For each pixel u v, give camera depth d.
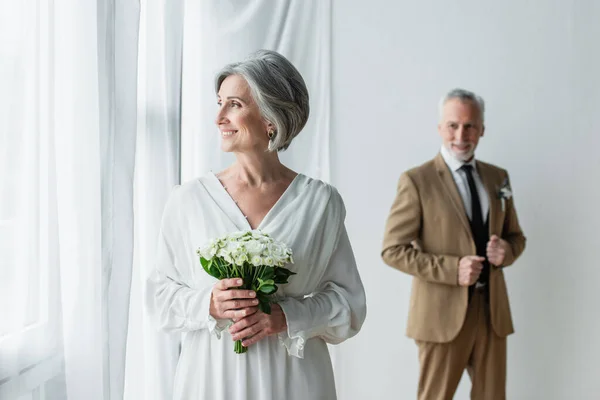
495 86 4.04
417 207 3.44
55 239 1.75
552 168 4.05
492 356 3.38
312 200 1.94
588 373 4.06
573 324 4.07
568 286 4.06
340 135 4.08
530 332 4.10
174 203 1.94
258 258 1.70
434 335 3.31
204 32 3.20
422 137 4.05
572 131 4.02
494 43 4.03
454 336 3.28
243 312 1.75
